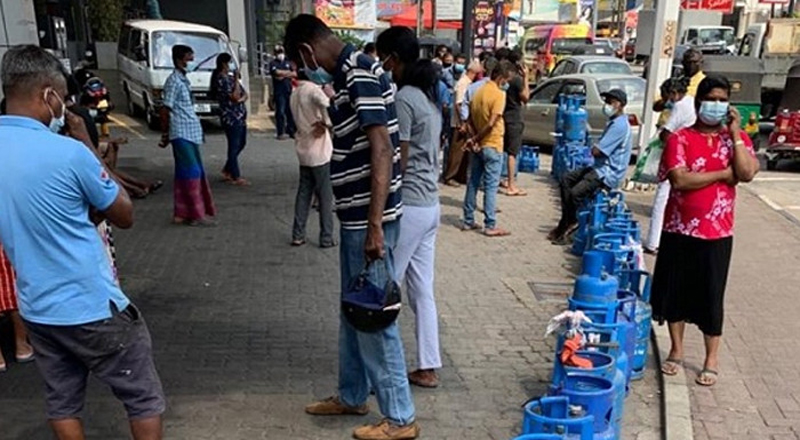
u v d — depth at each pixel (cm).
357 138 311
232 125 934
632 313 392
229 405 383
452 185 998
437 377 415
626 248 472
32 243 257
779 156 1205
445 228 765
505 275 612
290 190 930
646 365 449
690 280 407
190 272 604
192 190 740
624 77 1224
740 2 4044
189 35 1499
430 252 390
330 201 668
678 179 390
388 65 373
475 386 410
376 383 341
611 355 335
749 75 1248
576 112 989
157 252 659
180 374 416
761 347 475
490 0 1794
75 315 264
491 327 496
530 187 993
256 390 400
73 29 1950
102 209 266
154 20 1722
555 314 523
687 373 436
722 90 385
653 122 981
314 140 640
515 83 897
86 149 260
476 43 1805
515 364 439
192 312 513
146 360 289
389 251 325
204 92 1431
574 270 629
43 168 249
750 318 526
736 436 368
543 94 1318
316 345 461
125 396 286
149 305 525
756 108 1261
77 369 289
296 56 316
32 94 257
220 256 649
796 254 697
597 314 367
